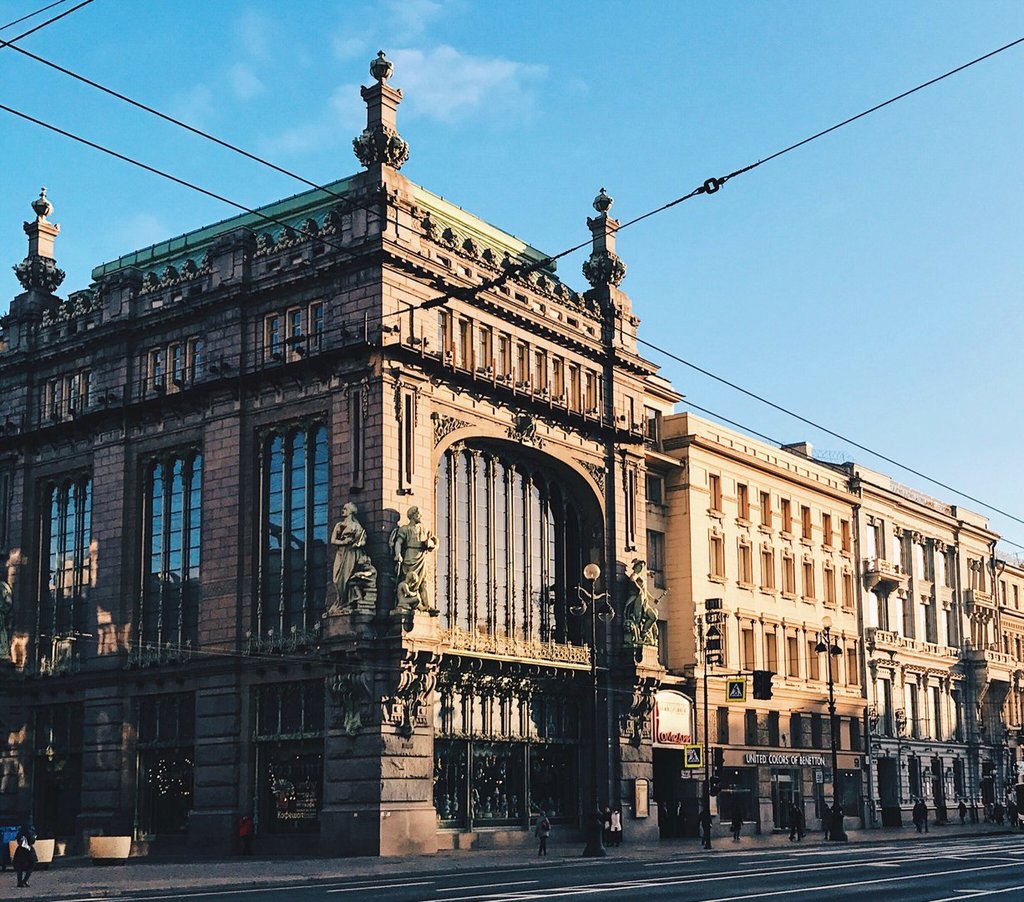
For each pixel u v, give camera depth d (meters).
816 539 79.31
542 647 54.34
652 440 67.81
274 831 49.19
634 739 58.34
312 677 48.62
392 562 47.69
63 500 59.50
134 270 57.97
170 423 55.50
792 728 74.00
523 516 56.28
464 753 50.81
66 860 47.34
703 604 66.38
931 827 82.44
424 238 51.75
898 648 86.19
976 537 100.50
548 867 39.38
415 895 26.89
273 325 53.06
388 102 51.50
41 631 58.84
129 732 54.00
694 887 28.77
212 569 52.47
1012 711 101.62
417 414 49.66
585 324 60.16
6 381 61.97
